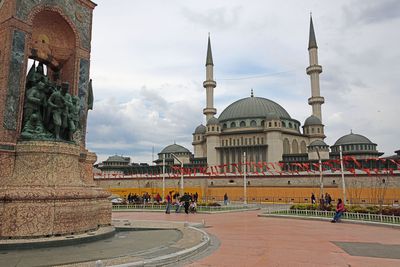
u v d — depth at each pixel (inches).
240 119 3978.8
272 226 889.5
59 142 598.5
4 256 421.7
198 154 4370.1
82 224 573.0
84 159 706.2
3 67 589.6
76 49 733.9
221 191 2701.8
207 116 4286.4
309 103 4128.9
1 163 555.5
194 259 446.6
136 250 462.0
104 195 673.6
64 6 709.3
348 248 540.7
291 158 3597.4
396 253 497.0
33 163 568.1
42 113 633.6
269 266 408.2
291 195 2481.5
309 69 4042.8
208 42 4475.9
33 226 513.0
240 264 418.0
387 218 951.0
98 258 405.1
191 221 1023.0
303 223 976.9
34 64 661.9
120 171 4217.5
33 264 371.6
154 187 3068.4
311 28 4060.0
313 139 4013.3
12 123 582.2
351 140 3801.7
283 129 3846.0
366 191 2283.5
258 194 2573.8
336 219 1002.1
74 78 723.4
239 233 735.1
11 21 600.1
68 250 463.8
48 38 713.6
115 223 786.8
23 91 607.8
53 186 563.8
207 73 4370.1
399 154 3366.1
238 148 3700.8
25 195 516.4
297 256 472.1
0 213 506.3
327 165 2864.2
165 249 466.9
